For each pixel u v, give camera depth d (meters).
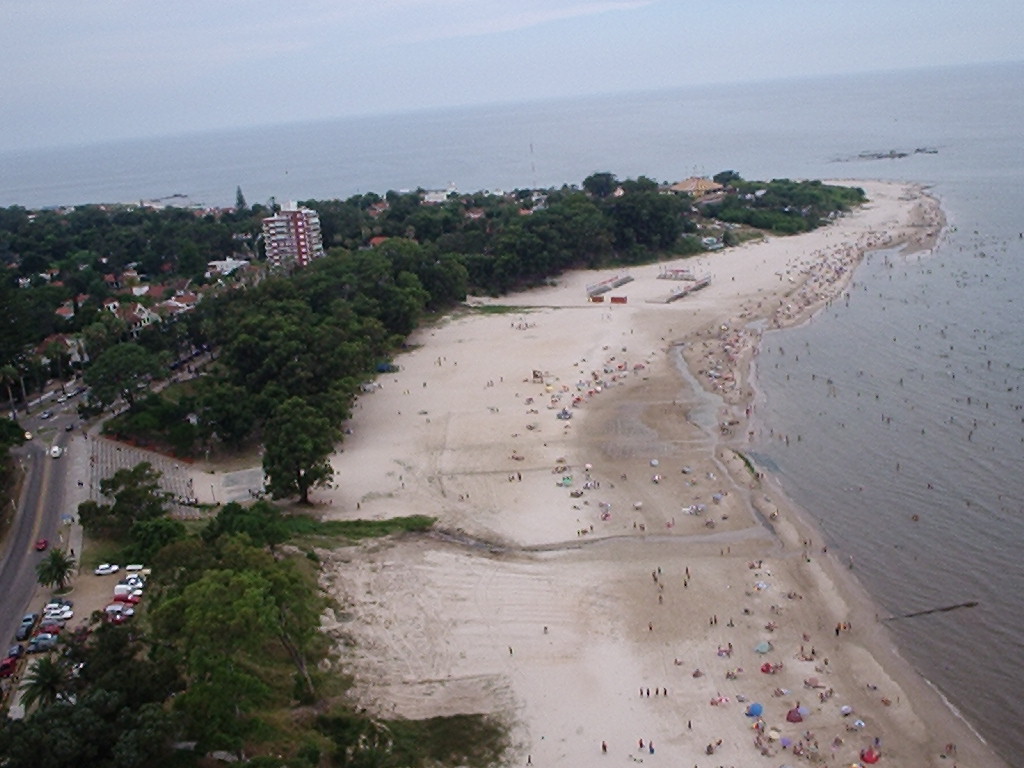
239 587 63.19
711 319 177.12
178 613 63.16
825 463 108.62
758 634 76.31
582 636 77.12
